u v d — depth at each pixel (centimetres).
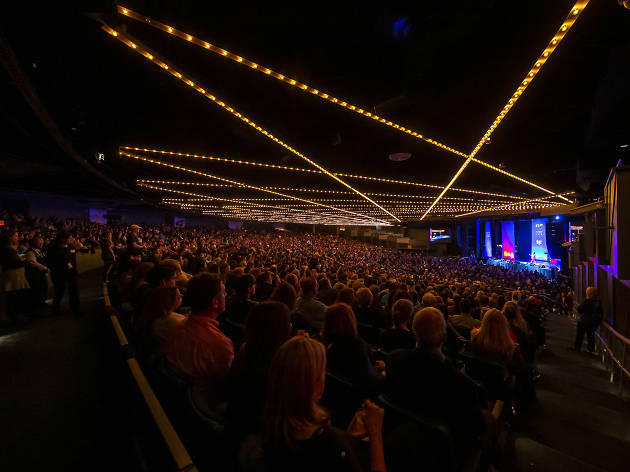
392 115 1137
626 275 596
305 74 820
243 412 171
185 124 1395
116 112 1288
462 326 485
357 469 134
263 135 1363
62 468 242
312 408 137
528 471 284
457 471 213
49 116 951
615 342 568
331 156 1670
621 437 355
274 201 2897
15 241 633
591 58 749
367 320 476
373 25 691
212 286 244
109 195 2520
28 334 561
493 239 3856
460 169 1609
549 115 1143
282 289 348
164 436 168
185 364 227
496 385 361
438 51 774
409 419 216
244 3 587
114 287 632
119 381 336
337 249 4500
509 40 735
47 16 647
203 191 2373
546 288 2317
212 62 862
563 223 2916
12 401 338
